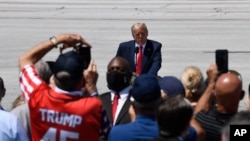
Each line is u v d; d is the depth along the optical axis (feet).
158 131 46.14
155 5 341.62
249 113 38.52
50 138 50.52
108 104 64.39
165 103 43.09
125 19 282.15
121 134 47.19
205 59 181.47
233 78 48.98
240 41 217.15
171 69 165.37
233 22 269.44
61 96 50.06
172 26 257.75
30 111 51.01
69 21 276.41
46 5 345.92
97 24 264.93
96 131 50.44
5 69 167.32
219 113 49.85
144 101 46.73
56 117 50.08
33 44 214.48
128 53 100.17
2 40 223.10
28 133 57.41
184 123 42.78
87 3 355.56
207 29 248.52
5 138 54.29
